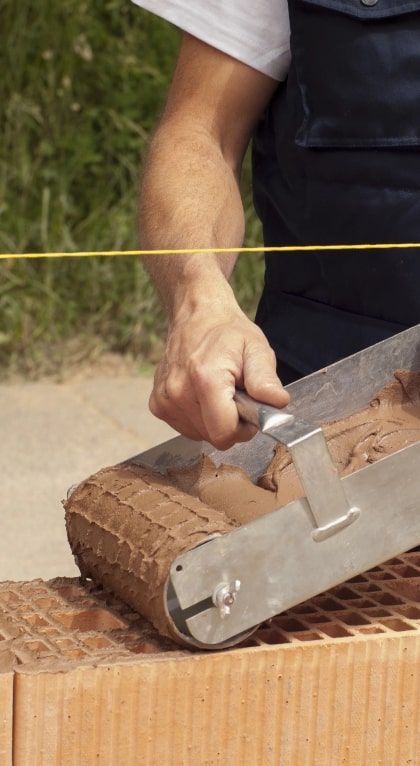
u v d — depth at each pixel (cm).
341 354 189
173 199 179
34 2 555
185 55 195
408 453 117
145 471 142
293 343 197
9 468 425
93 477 142
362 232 182
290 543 115
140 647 120
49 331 559
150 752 114
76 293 568
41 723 110
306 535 115
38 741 111
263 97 194
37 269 559
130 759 113
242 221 186
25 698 110
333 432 153
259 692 116
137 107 573
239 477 148
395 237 179
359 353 157
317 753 118
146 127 575
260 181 202
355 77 176
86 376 538
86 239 566
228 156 195
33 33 554
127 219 568
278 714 116
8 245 554
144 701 113
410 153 175
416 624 124
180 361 144
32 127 557
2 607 132
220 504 140
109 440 460
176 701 114
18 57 554
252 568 114
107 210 577
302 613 128
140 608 124
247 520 135
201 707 114
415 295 179
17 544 361
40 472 423
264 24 188
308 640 119
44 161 563
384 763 120
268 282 206
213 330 144
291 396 154
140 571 122
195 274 159
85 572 140
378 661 118
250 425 133
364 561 118
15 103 553
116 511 133
